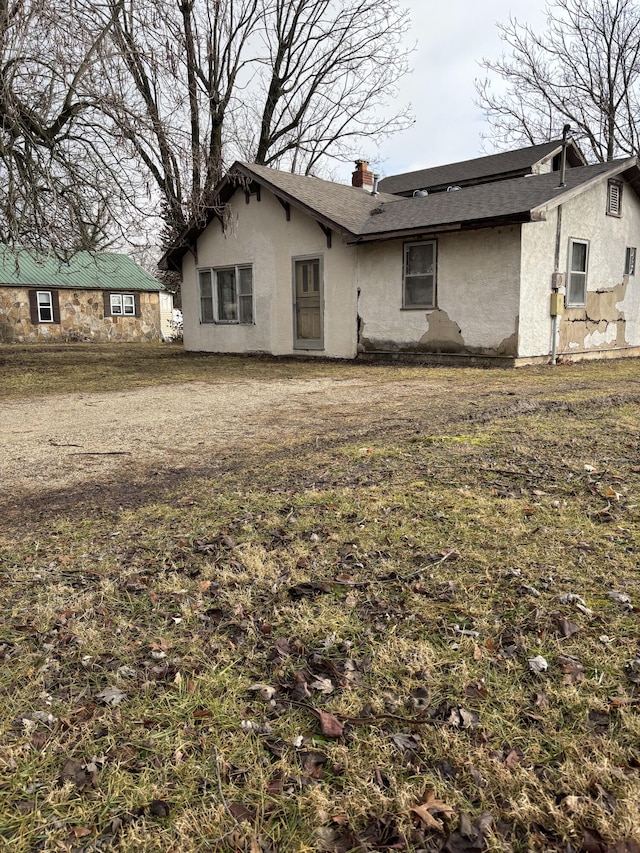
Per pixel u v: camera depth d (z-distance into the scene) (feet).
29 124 30.53
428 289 39.09
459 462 13.71
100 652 6.77
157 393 28.22
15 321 79.20
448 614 7.28
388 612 7.38
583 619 6.95
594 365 36.88
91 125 32.63
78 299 84.28
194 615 7.53
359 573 8.47
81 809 4.62
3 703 5.89
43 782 4.89
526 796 4.56
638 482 11.71
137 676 6.31
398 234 37.52
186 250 55.83
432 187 66.59
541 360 37.17
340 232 41.39
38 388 30.58
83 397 27.37
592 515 10.12
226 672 6.34
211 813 4.56
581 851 4.14
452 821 4.44
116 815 4.56
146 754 5.20
